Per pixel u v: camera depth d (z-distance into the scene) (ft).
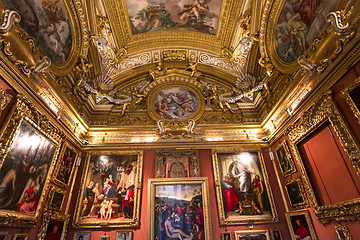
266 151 30.91
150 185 27.86
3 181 15.98
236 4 28.19
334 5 17.76
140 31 33.06
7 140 16.22
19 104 17.56
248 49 32.55
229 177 28.68
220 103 34.88
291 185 25.63
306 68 20.85
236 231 25.26
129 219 25.85
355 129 16.49
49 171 22.04
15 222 17.21
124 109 34.19
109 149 30.73
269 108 31.27
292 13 22.84
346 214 17.62
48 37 21.24
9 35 15.85
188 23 32.58
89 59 30.78
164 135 32.24
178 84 36.78
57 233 23.02
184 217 26.25
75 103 29.04
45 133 21.33
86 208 26.37
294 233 24.03
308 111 21.71
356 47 16.15
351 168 17.33
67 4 22.43
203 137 32.30
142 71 37.45
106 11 27.78
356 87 16.07
